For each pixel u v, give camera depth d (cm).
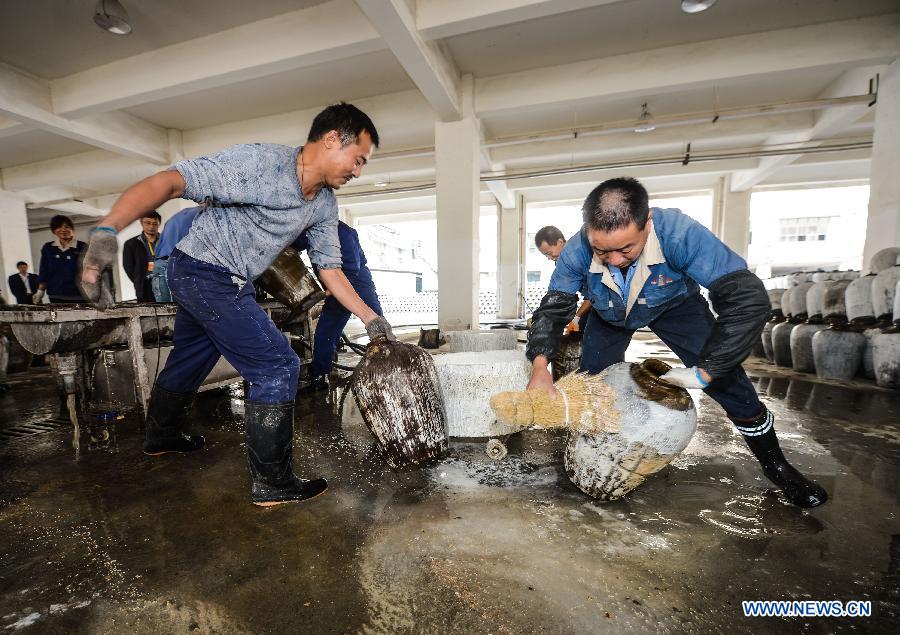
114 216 128
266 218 165
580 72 650
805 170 1107
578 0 430
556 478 200
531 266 2041
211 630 112
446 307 747
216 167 149
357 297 196
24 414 330
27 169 1009
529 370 251
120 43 575
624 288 170
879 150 583
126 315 268
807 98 764
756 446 175
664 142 880
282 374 172
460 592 125
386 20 435
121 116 782
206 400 364
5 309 234
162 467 220
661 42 600
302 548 147
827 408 315
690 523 160
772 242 1747
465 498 182
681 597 121
